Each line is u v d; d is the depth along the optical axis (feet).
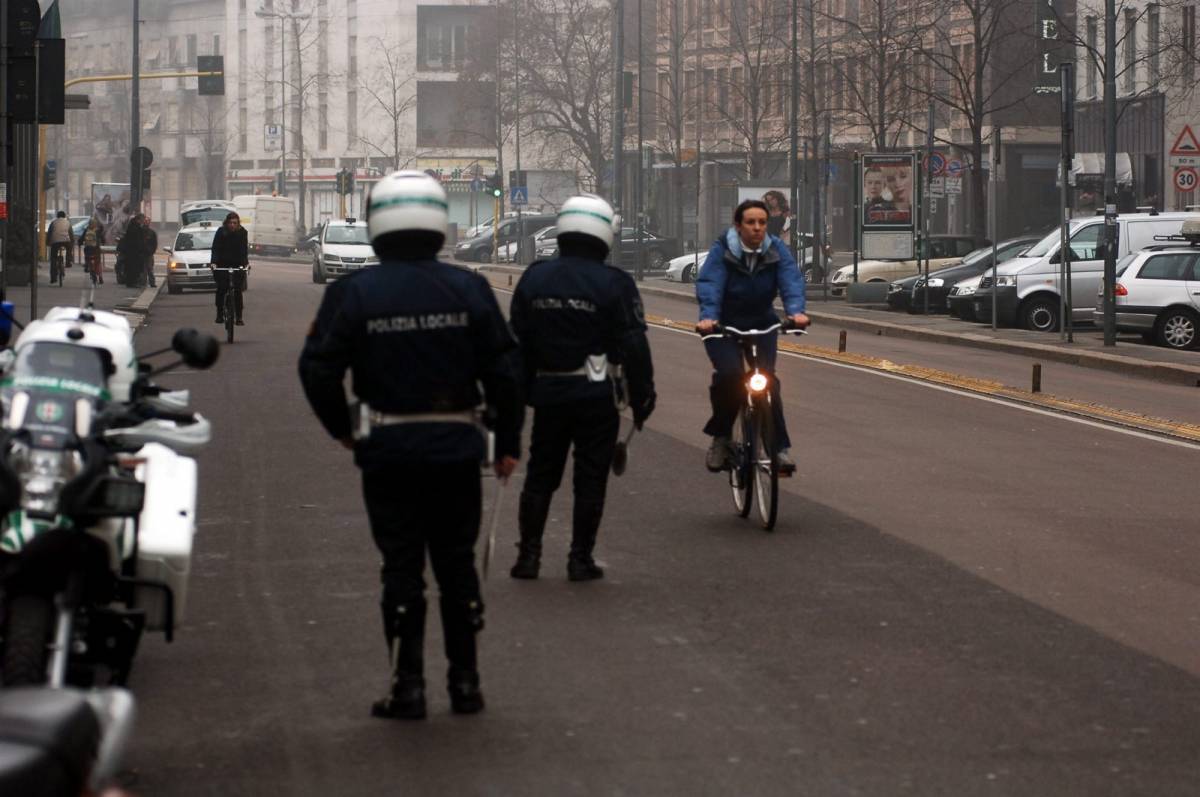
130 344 33.06
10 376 31.35
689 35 431.02
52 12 185.06
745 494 56.75
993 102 353.92
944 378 111.86
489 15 439.63
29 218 222.69
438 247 32.76
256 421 83.66
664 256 341.00
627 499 61.31
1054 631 41.65
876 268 216.13
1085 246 169.37
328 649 39.06
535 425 46.85
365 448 32.22
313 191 586.45
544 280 45.85
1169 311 145.89
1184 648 40.22
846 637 40.70
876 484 65.62
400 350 31.96
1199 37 242.17
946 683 36.52
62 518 28.58
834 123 368.07
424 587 33.14
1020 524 56.95
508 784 29.45
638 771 30.22
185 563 31.48
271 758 30.89
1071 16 285.02
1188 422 90.12
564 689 35.76
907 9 275.39
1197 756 31.50
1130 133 273.75
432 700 34.94
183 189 644.27
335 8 576.20
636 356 45.96
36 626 26.86
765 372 55.42
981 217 245.65
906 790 29.25
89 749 15.25
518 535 53.93
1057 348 138.31
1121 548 52.85
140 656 38.27
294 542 52.31
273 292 230.07
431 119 560.20
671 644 39.78
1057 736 32.65
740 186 272.92
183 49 643.45
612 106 404.36
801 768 30.42
